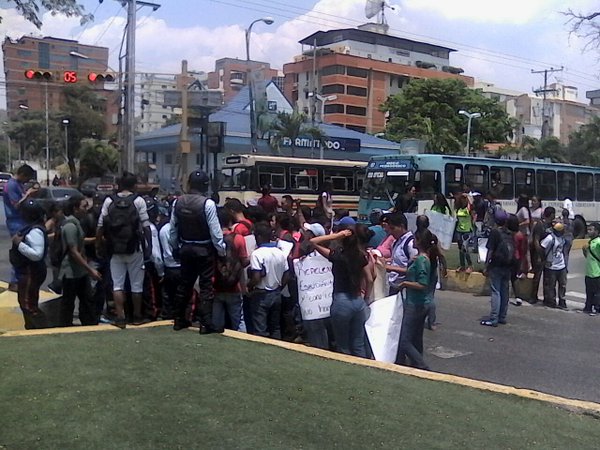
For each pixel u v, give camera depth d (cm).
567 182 3034
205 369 631
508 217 1109
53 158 8400
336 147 5034
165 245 874
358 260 734
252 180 2775
